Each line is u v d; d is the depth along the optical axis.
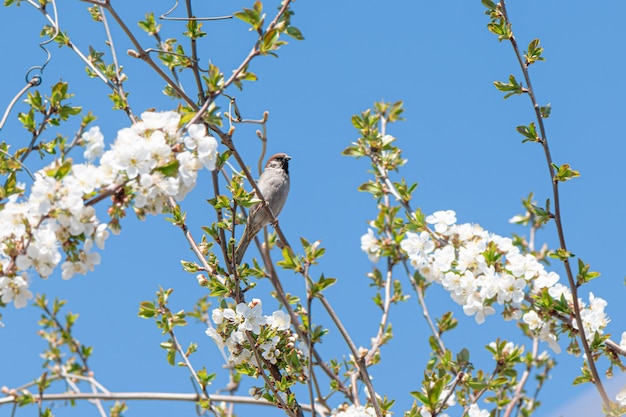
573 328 10.23
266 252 11.27
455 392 10.95
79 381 12.45
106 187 7.99
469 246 10.37
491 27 10.79
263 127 10.80
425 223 10.91
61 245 7.93
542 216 10.33
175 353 10.98
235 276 10.83
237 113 10.79
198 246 11.38
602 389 9.69
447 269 10.37
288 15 9.40
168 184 7.95
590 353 9.84
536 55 10.81
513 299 10.10
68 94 10.41
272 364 10.95
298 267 9.91
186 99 10.37
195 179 8.15
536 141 10.48
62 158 8.42
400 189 12.15
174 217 11.32
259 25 9.12
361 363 10.19
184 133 8.30
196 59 11.21
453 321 12.41
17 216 7.82
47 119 10.30
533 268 10.30
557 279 10.40
